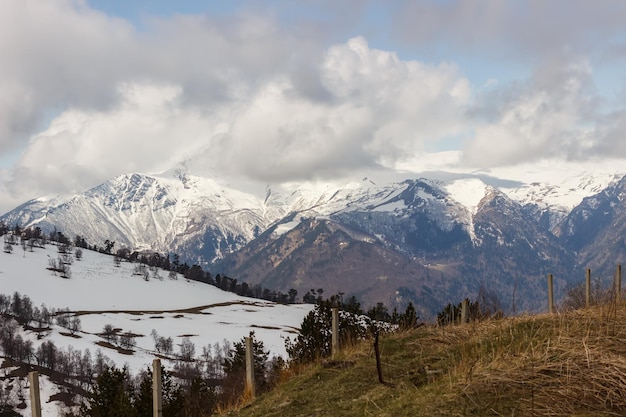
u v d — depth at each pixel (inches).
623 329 346.9
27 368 4286.4
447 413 267.6
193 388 1018.1
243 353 1152.2
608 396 254.2
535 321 407.5
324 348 669.3
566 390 264.1
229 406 461.1
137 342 5472.4
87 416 1184.8
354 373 402.3
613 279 457.4
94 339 5526.6
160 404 468.1
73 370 4313.5
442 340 427.5
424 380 347.9
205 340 5497.1
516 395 271.4
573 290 495.2
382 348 442.0
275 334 5570.9
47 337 5364.2
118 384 1189.1
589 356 291.0
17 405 3538.4
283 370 526.0
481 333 414.3
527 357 312.3
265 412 385.4
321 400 370.0
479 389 283.0
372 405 323.6
